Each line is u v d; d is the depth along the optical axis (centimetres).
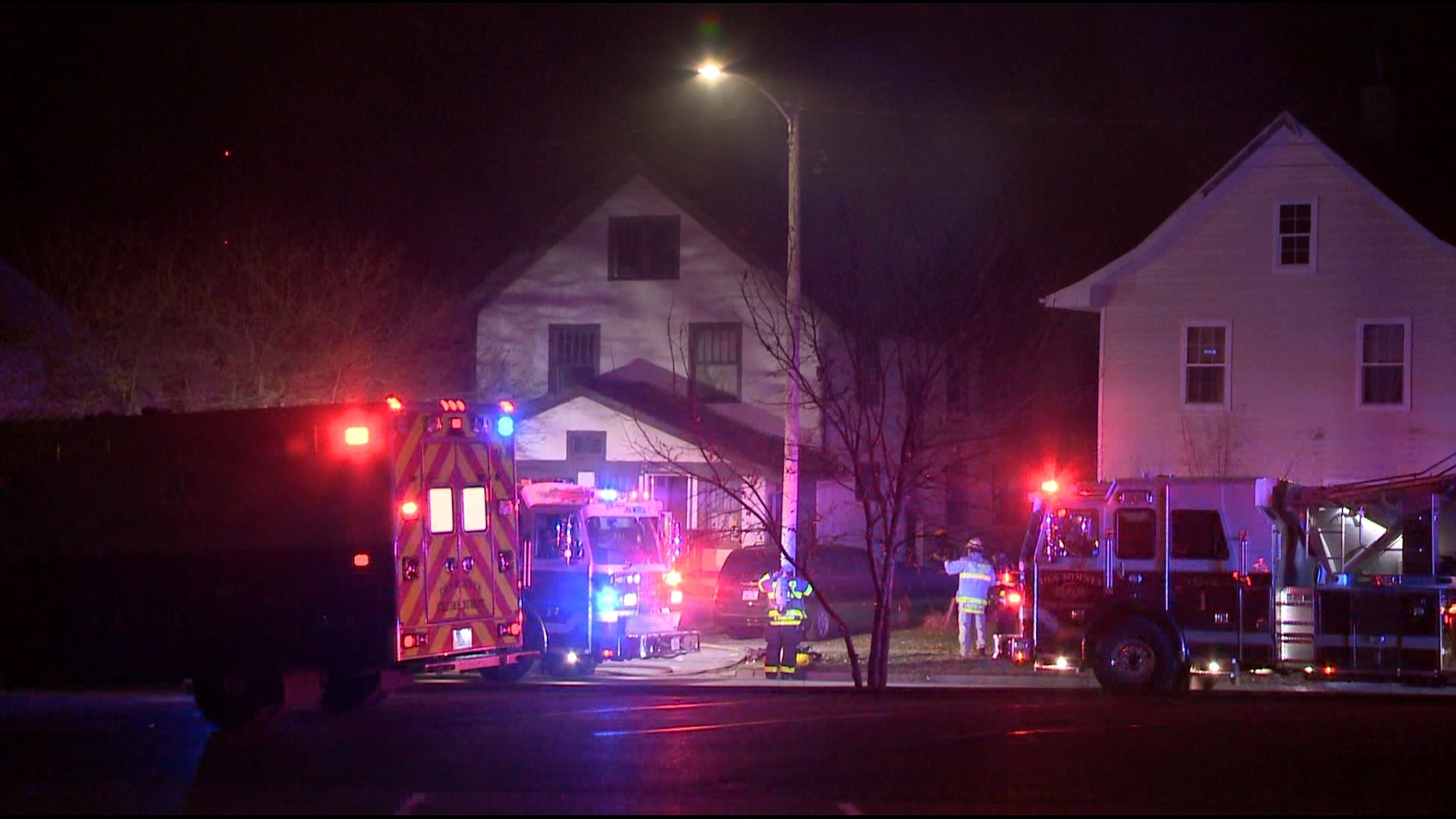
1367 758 1195
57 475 1641
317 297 3102
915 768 1139
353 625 1489
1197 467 2930
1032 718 1462
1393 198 2827
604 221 3762
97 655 1596
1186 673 1761
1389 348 2853
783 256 3616
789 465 2375
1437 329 2816
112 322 2820
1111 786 1062
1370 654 1708
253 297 2936
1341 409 2873
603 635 2055
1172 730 1360
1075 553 1806
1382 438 2844
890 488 1944
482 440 1594
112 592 1593
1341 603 1719
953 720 1443
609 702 1669
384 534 1488
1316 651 1722
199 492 1557
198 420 1564
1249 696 1744
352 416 1496
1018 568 1828
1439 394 2809
